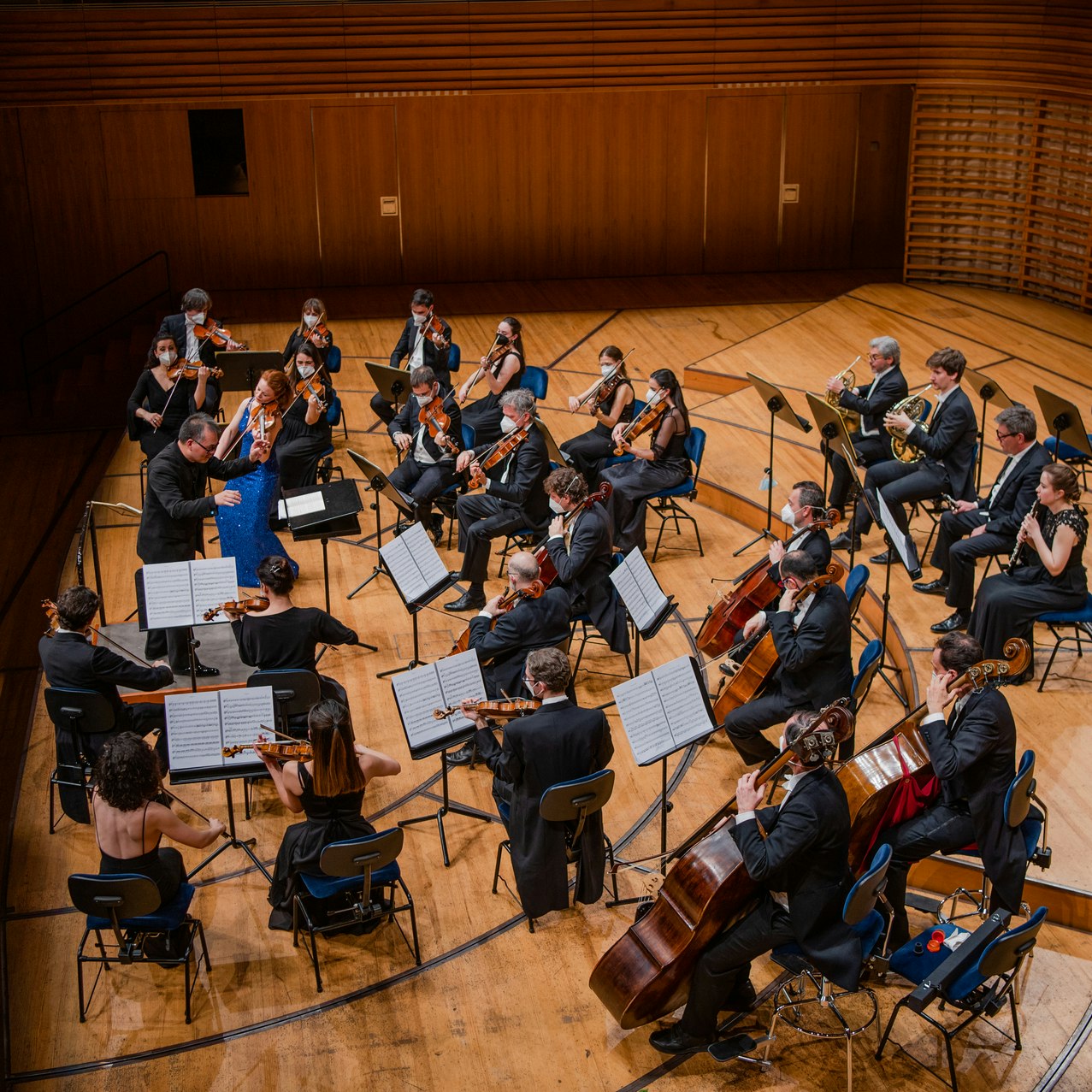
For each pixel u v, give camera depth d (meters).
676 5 13.41
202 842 5.32
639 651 7.55
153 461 7.30
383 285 15.21
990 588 6.78
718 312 13.89
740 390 11.41
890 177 15.43
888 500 8.16
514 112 14.69
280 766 5.39
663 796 5.98
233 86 13.21
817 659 6.03
